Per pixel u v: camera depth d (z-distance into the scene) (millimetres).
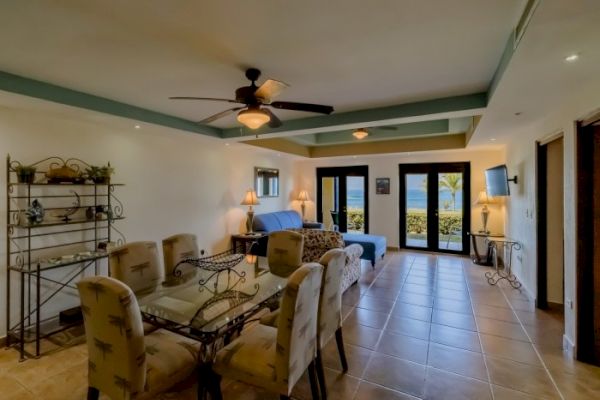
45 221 3115
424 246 6906
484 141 4980
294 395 2164
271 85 2096
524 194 4191
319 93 3014
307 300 1792
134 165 4027
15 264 2916
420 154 6672
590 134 2465
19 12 1617
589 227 2467
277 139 6059
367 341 2891
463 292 4207
